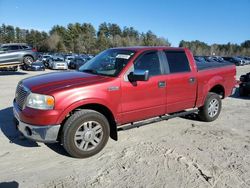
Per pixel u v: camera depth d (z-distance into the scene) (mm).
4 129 5723
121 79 4793
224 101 9945
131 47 5555
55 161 4371
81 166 4234
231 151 4926
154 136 5605
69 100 4230
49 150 4770
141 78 4676
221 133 5926
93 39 92250
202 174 4055
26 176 3896
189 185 3754
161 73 5445
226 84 7012
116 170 4125
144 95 5125
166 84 5469
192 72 6051
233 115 7629
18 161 4336
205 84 6371
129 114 4992
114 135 4926
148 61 5258
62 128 4328
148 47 5484
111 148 4922
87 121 4434
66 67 29891
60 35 99625
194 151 4875
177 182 3824
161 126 6289
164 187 3695
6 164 4223
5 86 12352
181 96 5836
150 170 4141
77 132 4367
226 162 4469
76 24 102812
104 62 5324
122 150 4848
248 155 4777
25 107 4297
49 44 93625
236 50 124562
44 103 4160
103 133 4645
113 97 4688
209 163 4414
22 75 19469
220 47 124875
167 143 5230
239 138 5645
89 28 104125
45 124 4145
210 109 6688
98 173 4031
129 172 4070
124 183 3771
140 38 99438
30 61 20812
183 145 5148
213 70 6625
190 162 4426
